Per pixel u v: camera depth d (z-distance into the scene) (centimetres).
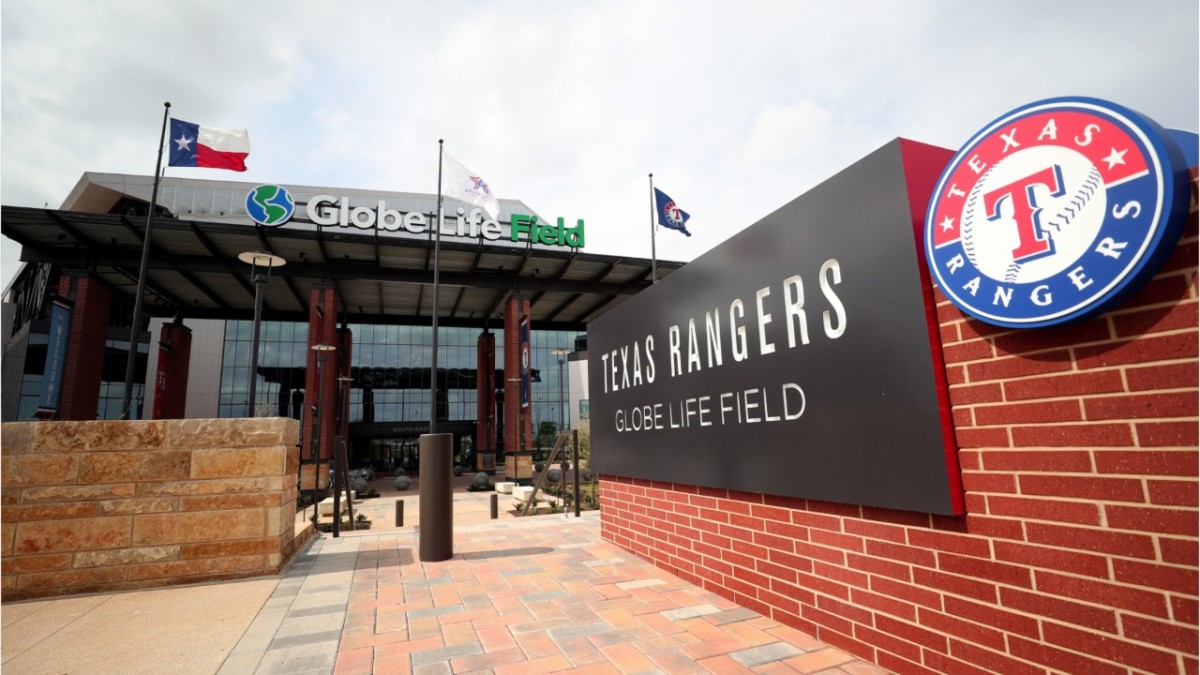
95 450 562
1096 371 220
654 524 611
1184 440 193
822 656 340
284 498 614
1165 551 196
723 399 476
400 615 448
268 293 2755
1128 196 203
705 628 397
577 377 5075
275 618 448
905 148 312
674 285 571
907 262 302
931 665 287
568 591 506
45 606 492
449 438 698
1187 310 193
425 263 2494
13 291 4122
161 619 450
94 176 4731
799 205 393
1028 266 235
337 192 5353
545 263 2567
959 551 274
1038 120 235
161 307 2975
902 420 301
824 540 365
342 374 3200
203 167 1462
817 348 370
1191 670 187
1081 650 221
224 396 4391
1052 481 235
